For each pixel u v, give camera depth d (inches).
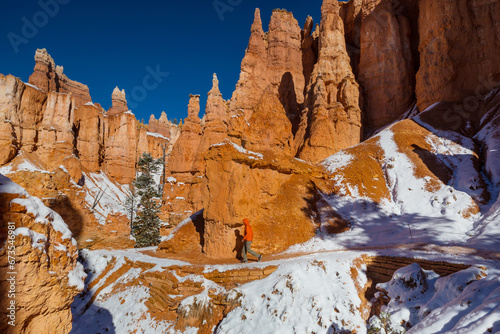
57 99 2060.8
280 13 2351.1
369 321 362.0
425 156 974.4
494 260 377.7
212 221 643.5
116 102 3112.7
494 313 204.7
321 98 1466.5
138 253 741.3
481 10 1201.4
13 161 1728.6
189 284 506.0
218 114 1721.2
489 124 978.1
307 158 1360.7
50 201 1157.7
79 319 554.9
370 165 1013.8
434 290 345.7
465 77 1223.5
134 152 2773.1
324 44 1761.8
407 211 775.7
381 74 1777.8
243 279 503.2
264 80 2215.8
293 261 510.9
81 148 2363.4
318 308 395.2
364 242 642.8
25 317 177.3
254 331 398.0
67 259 211.2
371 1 1925.4
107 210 1980.8
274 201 753.6
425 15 1385.3
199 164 1422.2
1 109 1763.0
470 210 677.3
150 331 466.0
